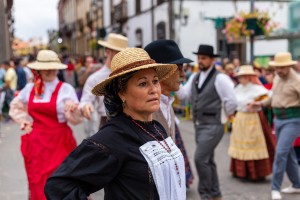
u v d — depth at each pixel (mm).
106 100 1956
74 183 1761
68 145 4238
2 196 5117
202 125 4723
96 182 1771
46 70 4215
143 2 21328
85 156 1771
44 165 4082
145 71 1868
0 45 12586
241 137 5895
